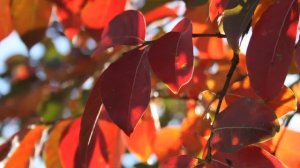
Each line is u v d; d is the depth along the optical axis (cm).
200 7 86
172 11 96
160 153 95
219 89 93
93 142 83
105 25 89
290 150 83
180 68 75
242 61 91
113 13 89
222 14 79
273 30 75
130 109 75
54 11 96
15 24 90
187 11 87
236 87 83
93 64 109
